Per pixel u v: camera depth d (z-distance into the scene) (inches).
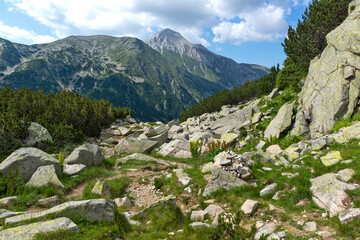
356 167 378.3
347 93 693.3
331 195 339.3
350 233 261.7
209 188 468.1
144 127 1707.7
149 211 404.2
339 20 1079.6
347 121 645.3
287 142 754.2
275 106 1156.5
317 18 1151.6
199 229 323.3
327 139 560.7
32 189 455.2
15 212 337.7
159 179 610.9
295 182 411.2
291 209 349.7
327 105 744.3
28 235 263.3
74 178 554.6
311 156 501.7
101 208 331.3
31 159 520.7
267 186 433.4
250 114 1210.0
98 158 737.6
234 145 959.0
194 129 1418.6
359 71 680.4
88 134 1237.7
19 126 767.7
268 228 300.2
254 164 552.7
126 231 332.2
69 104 1285.7
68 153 843.4
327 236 265.9
